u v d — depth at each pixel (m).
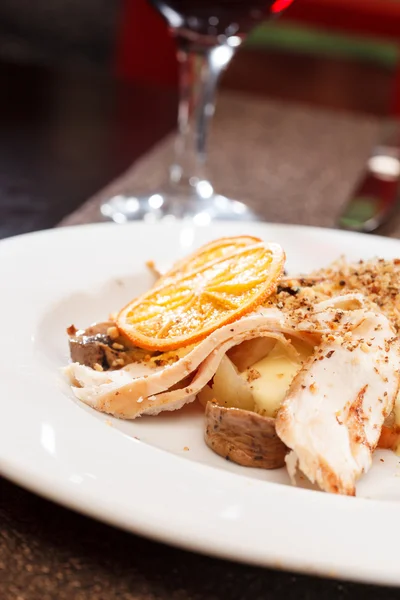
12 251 0.44
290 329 0.38
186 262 0.43
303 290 0.41
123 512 0.30
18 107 0.70
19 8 1.23
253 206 0.59
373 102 1.08
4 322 0.39
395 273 0.42
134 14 1.06
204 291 0.40
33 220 0.53
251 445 0.36
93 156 0.64
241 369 0.39
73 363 0.38
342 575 0.29
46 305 0.41
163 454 0.33
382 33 1.07
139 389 0.37
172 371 0.37
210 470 0.33
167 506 0.31
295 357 0.39
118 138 0.67
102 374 0.38
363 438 0.36
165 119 0.72
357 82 1.10
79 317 0.43
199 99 0.60
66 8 1.23
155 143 0.67
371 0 1.08
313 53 1.12
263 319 0.38
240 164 0.66
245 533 0.30
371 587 0.32
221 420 0.36
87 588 0.30
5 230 0.52
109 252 0.45
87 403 0.37
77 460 0.32
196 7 0.55
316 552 0.29
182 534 0.30
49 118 0.69
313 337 0.38
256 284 0.39
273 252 0.40
